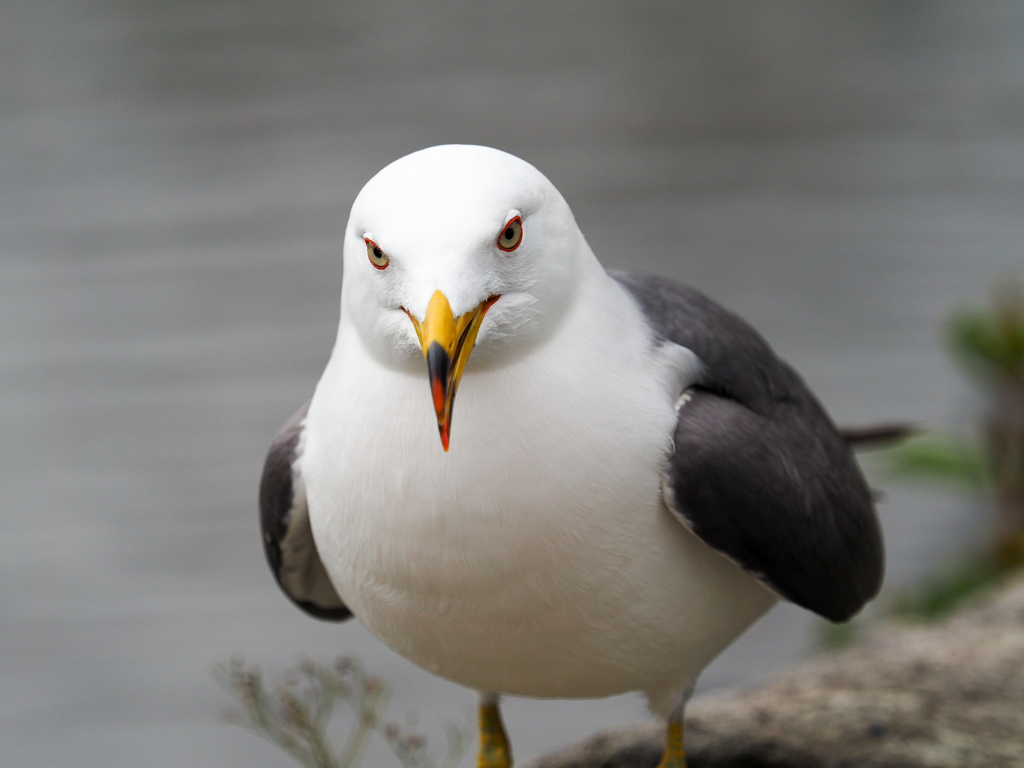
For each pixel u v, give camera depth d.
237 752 11.98
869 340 16.02
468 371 4.50
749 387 5.17
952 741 6.26
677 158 20.66
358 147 20.89
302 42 25.14
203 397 15.79
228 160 20.58
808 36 25.42
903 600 9.73
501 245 4.34
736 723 6.51
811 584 5.11
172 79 23.45
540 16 26.69
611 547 4.57
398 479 4.48
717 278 17.48
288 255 18.17
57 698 12.49
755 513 4.74
